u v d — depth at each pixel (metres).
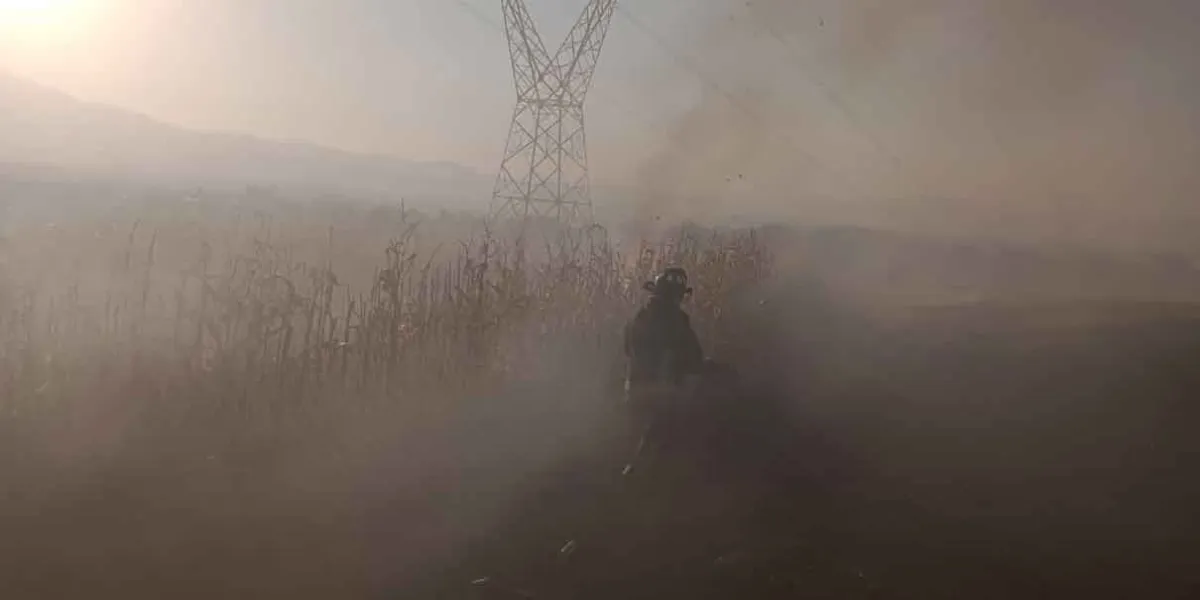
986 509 7.23
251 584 5.51
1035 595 5.72
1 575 5.39
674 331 8.75
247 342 9.05
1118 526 6.94
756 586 5.73
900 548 6.43
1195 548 6.53
